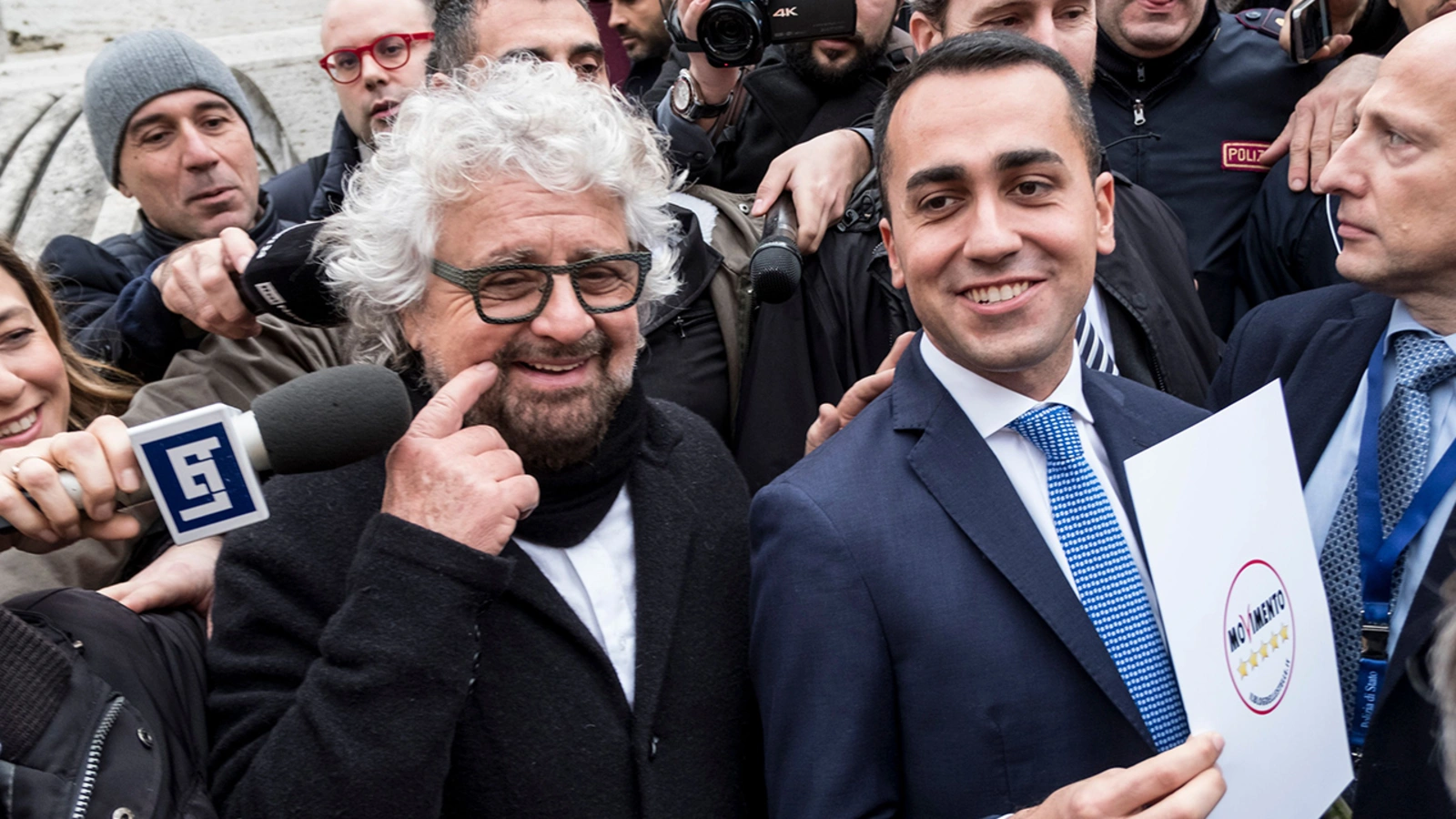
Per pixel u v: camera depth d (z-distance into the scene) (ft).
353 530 5.00
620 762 4.98
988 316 4.99
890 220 5.35
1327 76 9.18
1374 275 5.52
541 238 4.88
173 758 4.44
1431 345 5.55
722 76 8.23
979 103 4.95
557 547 5.21
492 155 4.87
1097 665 4.63
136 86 9.11
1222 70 9.64
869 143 7.86
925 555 4.82
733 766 5.31
